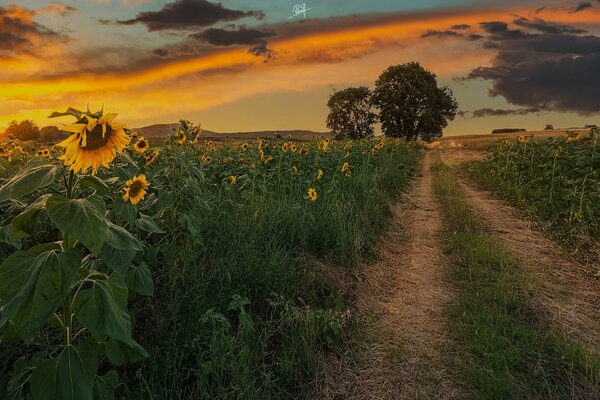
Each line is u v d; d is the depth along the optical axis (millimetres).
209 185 6699
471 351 3902
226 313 3799
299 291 4625
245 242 4703
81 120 1904
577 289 5398
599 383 3482
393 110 55969
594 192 7914
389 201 10164
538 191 9961
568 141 9781
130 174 3809
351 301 4816
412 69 57375
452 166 21891
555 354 3840
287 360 3416
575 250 6695
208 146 10367
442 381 3520
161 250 3686
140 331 3402
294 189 7766
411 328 4391
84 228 1755
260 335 3525
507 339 4039
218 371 3125
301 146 9859
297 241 5906
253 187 6387
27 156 5352
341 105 61906
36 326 1694
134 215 2898
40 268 1778
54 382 1871
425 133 56844
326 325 4020
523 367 3662
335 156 11648
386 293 5266
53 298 1744
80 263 1846
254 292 4215
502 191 11820
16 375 2125
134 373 3020
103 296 1960
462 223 8344
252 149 10047
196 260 4203
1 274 1767
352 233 6465
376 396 3361
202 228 4828
